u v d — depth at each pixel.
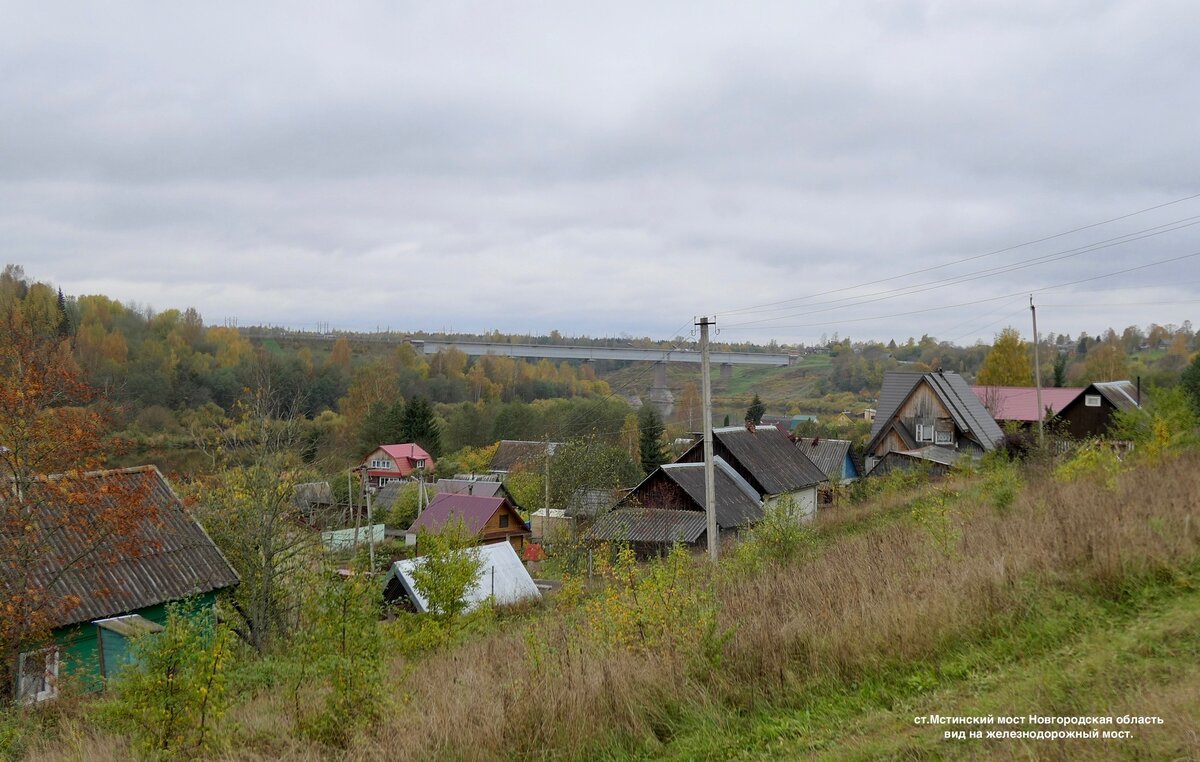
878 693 6.61
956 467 33.75
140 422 47.06
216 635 7.87
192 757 7.00
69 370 17.12
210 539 19.67
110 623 15.84
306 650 8.95
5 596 14.91
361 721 7.25
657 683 7.01
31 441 16.00
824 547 18.27
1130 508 11.41
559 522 37.94
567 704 6.62
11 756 9.98
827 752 5.62
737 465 34.09
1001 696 6.02
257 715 8.71
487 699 7.07
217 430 20.62
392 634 13.95
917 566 10.17
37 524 17.38
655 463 57.12
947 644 7.32
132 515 16.86
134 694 7.18
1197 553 8.85
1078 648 6.85
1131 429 27.31
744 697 6.88
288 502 20.03
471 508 40.19
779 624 8.10
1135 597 7.90
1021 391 49.41
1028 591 8.09
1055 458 28.98
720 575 14.06
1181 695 5.19
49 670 15.42
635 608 8.92
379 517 48.44
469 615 15.84
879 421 46.59
